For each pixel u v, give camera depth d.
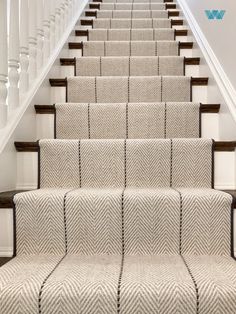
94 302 0.79
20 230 1.08
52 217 1.07
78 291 0.79
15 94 1.41
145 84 1.88
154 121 1.59
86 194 1.09
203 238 1.07
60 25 2.31
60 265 0.95
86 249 1.07
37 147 1.33
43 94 1.75
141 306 0.79
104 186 1.32
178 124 1.59
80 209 1.07
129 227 1.07
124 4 3.62
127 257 1.04
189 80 1.88
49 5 1.99
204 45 2.04
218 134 1.60
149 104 1.59
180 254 1.07
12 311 0.79
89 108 1.59
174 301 0.79
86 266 0.94
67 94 1.87
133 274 0.87
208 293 0.79
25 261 0.99
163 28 2.90
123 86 1.88
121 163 1.32
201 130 1.60
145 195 1.08
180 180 1.32
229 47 1.54
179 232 1.07
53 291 0.79
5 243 1.10
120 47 2.47
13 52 1.39
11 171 1.29
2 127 1.27
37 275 0.87
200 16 2.29
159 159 1.32
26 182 1.35
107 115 1.59
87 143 1.32
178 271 0.90
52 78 1.92
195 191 1.16
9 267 0.93
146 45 2.46
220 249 1.06
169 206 1.07
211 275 0.86
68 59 2.18
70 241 1.08
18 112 1.39
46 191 1.16
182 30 2.74
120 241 1.07
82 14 3.14
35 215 1.07
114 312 0.79
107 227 1.07
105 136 1.59
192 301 0.79
